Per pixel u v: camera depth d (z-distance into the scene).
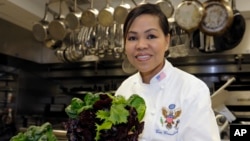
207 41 2.34
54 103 3.46
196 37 2.36
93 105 0.55
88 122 0.54
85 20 2.12
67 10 2.61
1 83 2.67
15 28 2.82
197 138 0.81
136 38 0.83
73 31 2.30
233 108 2.58
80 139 0.54
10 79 2.80
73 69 3.38
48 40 2.34
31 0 2.41
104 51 2.37
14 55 2.83
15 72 2.87
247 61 2.70
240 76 2.75
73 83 3.49
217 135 0.82
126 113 0.54
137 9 0.83
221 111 1.56
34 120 3.07
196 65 2.89
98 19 2.09
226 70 2.79
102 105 0.55
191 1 1.94
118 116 0.53
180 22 1.96
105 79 3.35
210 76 2.91
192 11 1.93
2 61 2.72
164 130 0.89
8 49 2.74
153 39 0.83
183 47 2.27
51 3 2.39
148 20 0.81
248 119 2.53
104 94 0.59
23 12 2.41
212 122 0.83
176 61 2.87
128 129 0.54
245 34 2.53
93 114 0.54
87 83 3.43
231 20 2.00
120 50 2.27
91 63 3.23
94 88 3.31
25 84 3.04
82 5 2.52
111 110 0.54
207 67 2.86
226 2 2.01
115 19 2.04
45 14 2.33
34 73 3.20
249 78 2.72
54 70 3.45
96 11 2.11
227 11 2.00
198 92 0.87
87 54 2.57
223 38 2.31
